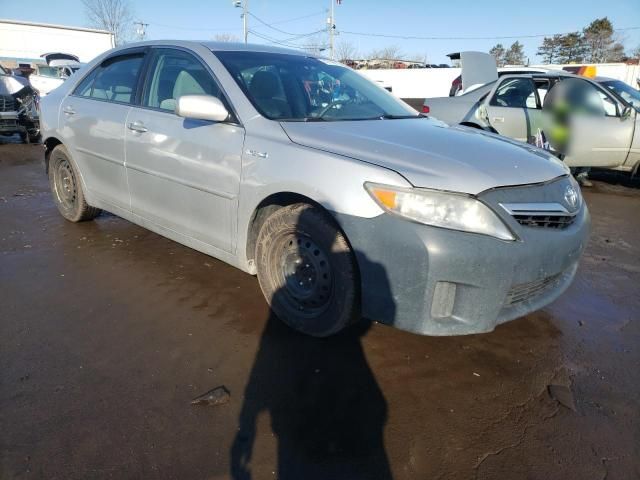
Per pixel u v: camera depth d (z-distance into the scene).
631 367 2.64
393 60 44.84
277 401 2.27
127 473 1.84
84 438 2.00
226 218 2.98
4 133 9.91
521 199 2.34
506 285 2.26
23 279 3.45
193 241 3.30
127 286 3.40
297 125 2.81
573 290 3.64
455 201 2.21
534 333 2.97
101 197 4.09
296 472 1.87
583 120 6.72
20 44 28.30
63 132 4.30
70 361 2.52
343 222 2.36
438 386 2.42
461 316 2.29
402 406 2.27
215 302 3.20
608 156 6.86
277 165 2.63
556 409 2.28
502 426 2.16
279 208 2.79
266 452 1.96
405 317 2.30
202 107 2.80
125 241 4.28
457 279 2.21
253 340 2.77
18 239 4.25
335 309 2.54
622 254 4.48
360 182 2.33
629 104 6.77
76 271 3.62
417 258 2.20
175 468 1.87
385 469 1.91
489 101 7.51
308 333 2.74
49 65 18.58
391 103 3.65
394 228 2.23
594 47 47.69
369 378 2.46
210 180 3.00
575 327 3.06
